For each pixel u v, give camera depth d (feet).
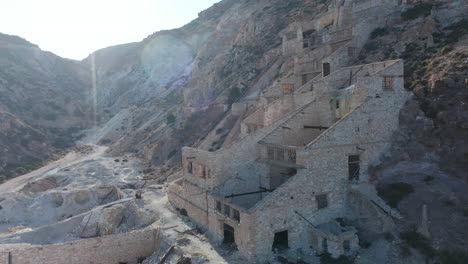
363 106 100.68
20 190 211.20
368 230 93.25
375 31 168.25
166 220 124.47
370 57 154.51
